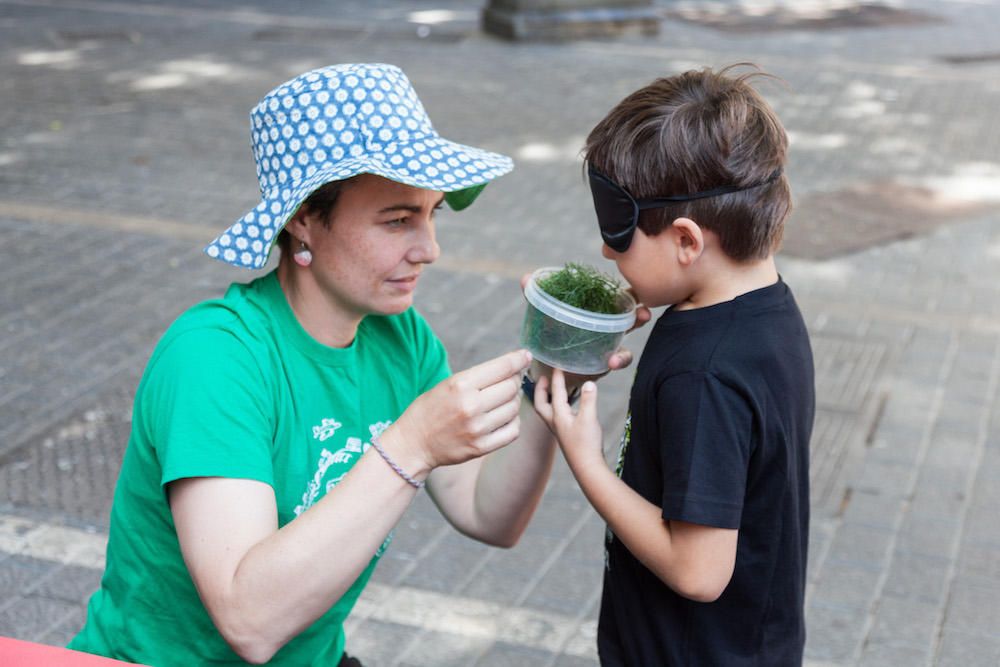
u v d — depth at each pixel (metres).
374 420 1.90
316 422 1.78
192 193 7.13
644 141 1.69
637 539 1.71
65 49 11.38
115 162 7.70
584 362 1.77
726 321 1.70
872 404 4.65
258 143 1.75
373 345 1.92
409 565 3.60
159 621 1.77
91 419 4.39
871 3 15.70
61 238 6.29
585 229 6.71
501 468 1.99
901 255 6.36
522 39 12.23
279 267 1.81
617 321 1.74
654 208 1.70
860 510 3.91
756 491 1.74
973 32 13.63
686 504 1.63
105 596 1.84
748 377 1.67
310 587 1.53
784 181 1.74
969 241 6.61
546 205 7.12
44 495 3.87
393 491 1.58
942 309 5.65
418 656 3.18
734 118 1.67
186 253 6.16
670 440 1.68
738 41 12.68
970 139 8.85
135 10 13.72
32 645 1.47
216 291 5.67
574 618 3.37
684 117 1.67
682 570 1.68
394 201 1.67
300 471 1.77
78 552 3.58
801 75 10.98
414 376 1.98
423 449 1.58
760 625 1.83
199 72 10.49
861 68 11.39
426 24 13.34
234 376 1.66
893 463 4.21
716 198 1.67
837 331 5.36
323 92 1.69
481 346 5.12
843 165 8.08
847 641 3.27
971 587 3.52
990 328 5.44
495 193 7.31
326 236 1.69
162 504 1.70
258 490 1.62
